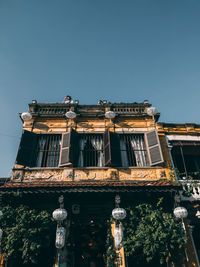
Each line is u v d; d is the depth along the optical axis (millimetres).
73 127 11195
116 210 7707
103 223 8672
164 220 7996
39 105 12023
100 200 8930
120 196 8594
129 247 7527
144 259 8156
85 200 8852
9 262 7734
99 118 11531
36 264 7867
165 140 10992
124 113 11797
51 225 8016
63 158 9992
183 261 7969
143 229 7727
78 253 8602
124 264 7785
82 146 10805
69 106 12023
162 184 8469
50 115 11406
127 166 10164
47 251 8055
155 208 8461
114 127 11281
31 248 7168
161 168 9953
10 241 7328
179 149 11102
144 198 8844
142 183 8648
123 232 7848
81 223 8656
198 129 11625
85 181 9438
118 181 9438
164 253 7367
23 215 7789
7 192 8195
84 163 10320
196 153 11281
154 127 11297
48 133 11023
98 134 11156
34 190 8227
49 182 9367
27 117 10797
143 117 11648
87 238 8984
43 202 8781
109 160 9758
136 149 10773
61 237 7492
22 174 9578
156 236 7457
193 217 9250
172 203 8758
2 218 7719
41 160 10336
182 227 8102
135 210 8344
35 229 7586
